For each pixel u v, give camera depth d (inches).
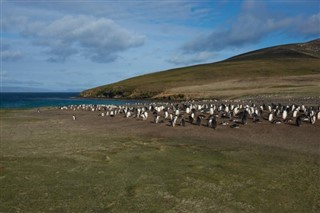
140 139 1273.4
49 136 1375.5
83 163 930.7
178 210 624.4
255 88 3900.1
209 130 1384.1
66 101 4953.3
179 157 984.9
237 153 1016.2
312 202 652.7
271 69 5826.8
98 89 6259.8
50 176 820.0
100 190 724.7
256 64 6407.5
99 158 983.0
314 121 1366.9
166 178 794.2
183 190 716.7
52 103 4456.2
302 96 2736.2
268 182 760.3
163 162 933.2
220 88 4311.0
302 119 1419.8
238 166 881.5
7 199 681.0
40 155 1025.5
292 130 1284.4
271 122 1432.1
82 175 826.2
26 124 1796.3
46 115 2304.4
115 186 748.0
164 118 1756.9
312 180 768.3
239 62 6904.5
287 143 1121.4
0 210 631.8
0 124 1803.6
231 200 665.6
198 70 6456.7
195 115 1776.6
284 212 613.3
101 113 2240.4
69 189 732.7
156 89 5216.5
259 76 5383.9
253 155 989.2
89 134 1412.4
